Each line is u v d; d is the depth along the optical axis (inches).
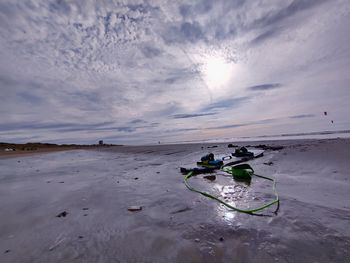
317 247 88.5
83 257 88.7
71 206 161.0
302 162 291.1
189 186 207.5
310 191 167.8
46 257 89.7
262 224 113.7
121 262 84.3
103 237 107.0
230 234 104.1
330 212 124.0
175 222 122.6
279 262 80.1
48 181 270.7
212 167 294.4
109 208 152.9
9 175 330.6
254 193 172.4
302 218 117.5
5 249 98.0
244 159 363.6
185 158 460.8
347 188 169.5
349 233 98.7
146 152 729.0
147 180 248.1
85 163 479.2
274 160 335.0
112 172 323.6
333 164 256.7
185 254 88.4
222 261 82.8
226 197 166.6
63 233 113.3
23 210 155.8
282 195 161.9
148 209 147.6
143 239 103.1
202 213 135.3
